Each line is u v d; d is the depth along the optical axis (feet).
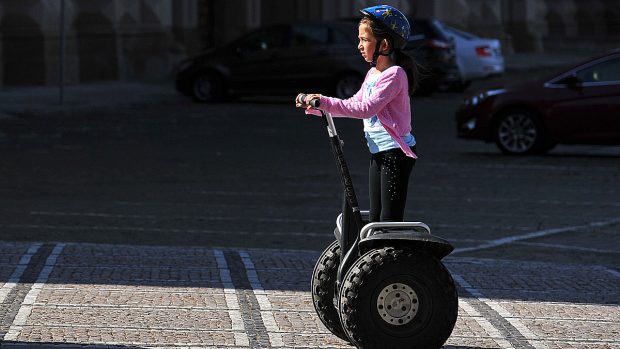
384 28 49.08
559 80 147.02
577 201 111.14
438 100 233.35
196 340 54.44
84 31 261.44
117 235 90.58
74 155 142.61
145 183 120.78
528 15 437.17
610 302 65.57
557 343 55.52
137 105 218.38
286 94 229.04
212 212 102.99
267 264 75.66
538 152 148.66
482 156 147.95
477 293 67.26
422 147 157.48
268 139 163.12
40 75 249.14
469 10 398.21
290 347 53.72
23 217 98.89
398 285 48.93
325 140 162.71
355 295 48.78
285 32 229.45
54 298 63.05
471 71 254.06
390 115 49.37
